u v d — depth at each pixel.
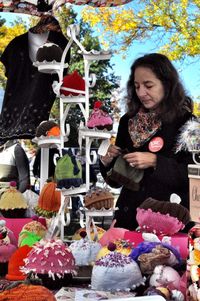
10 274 1.43
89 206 1.55
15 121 2.34
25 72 2.35
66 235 1.80
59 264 1.34
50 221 1.78
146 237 1.34
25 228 1.65
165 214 1.39
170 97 1.83
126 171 1.74
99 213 1.55
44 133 1.75
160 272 1.21
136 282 1.24
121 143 1.96
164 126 1.83
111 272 1.24
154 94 1.83
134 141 1.88
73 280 1.41
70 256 1.39
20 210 1.97
